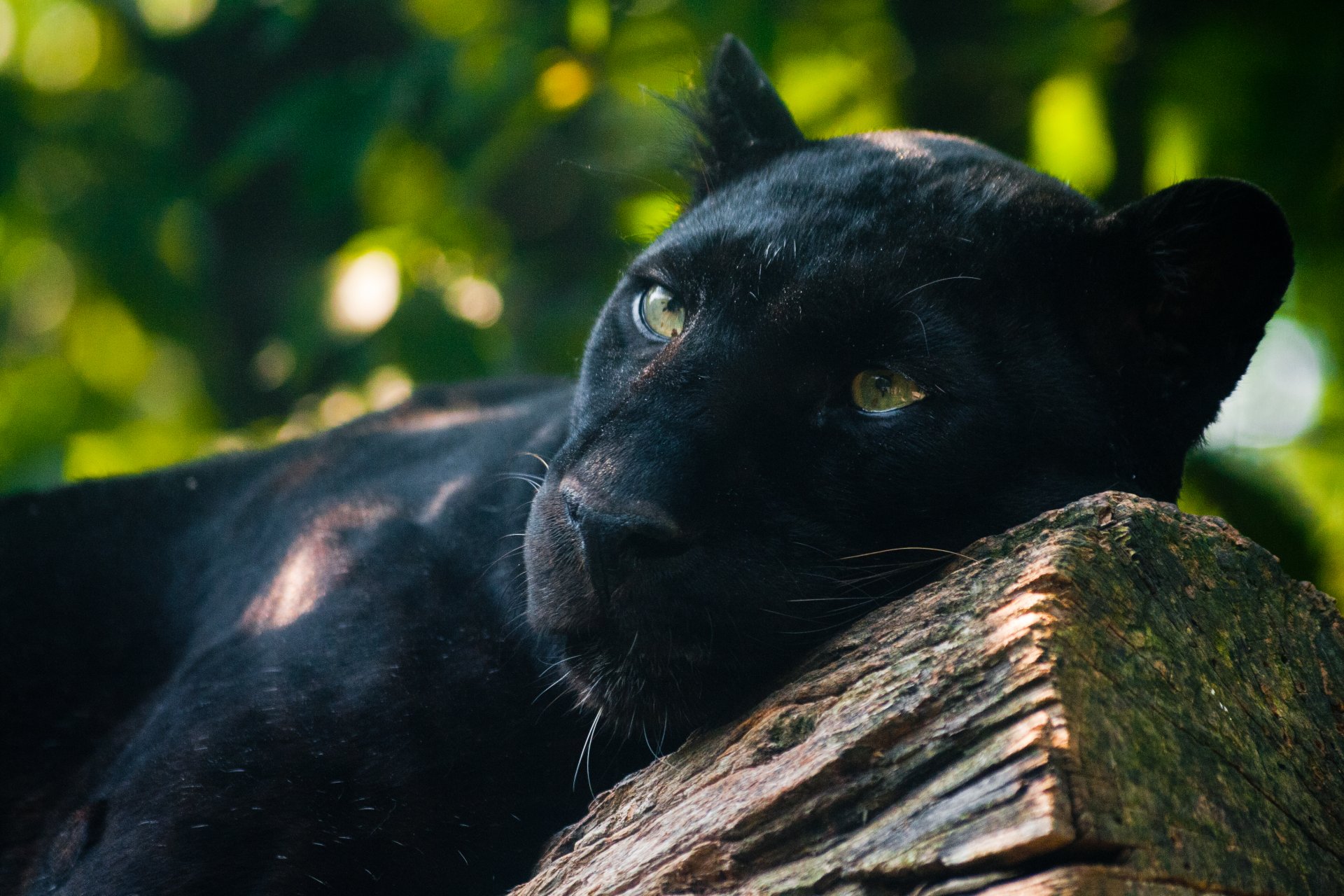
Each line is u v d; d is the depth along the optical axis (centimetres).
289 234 1105
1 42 1221
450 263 977
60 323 1490
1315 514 830
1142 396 389
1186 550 301
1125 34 849
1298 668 310
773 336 358
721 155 494
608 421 360
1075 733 247
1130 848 244
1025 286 379
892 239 373
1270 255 381
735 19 827
